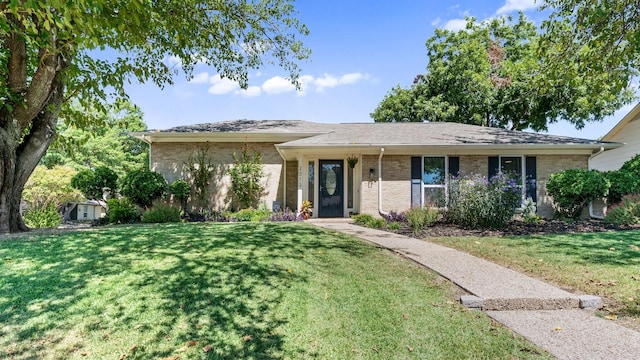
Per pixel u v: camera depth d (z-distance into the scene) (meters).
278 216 11.38
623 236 7.36
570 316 3.59
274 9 10.38
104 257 4.91
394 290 4.16
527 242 6.96
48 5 4.25
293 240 6.46
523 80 18.03
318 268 4.84
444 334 3.14
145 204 12.44
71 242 5.82
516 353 2.82
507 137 12.02
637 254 5.74
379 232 8.32
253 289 3.96
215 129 13.77
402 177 11.74
